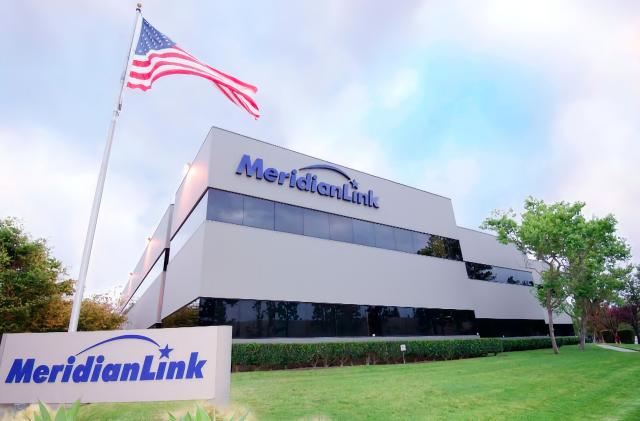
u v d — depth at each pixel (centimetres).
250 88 1155
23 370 632
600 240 2541
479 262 3100
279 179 1961
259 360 1469
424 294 2377
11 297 1347
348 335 1919
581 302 2823
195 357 627
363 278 2106
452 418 734
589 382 1200
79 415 612
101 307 2067
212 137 1833
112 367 629
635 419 725
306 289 1855
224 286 1612
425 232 2569
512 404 866
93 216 821
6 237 1425
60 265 1537
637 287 4559
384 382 1164
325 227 2055
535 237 2444
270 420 685
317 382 1159
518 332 3158
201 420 329
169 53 1038
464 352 2186
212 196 1725
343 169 2275
